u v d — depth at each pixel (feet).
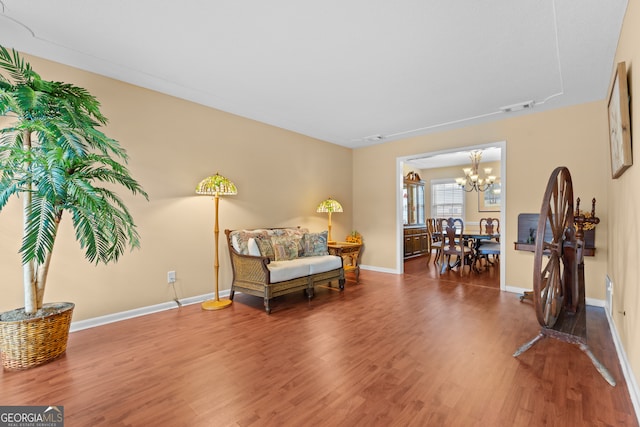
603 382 5.94
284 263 11.65
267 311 10.28
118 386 5.89
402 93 10.56
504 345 7.68
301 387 5.85
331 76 9.27
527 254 12.58
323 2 6.04
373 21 6.63
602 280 10.86
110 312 9.36
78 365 6.70
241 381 6.06
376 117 13.15
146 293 10.16
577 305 7.93
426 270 18.19
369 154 18.53
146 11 6.33
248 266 11.12
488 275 16.56
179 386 5.89
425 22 6.65
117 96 9.52
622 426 4.68
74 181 6.31
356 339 8.09
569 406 5.19
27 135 6.64
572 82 9.64
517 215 12.84
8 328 6.30
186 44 7.57
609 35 7.06
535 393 5.59
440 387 5.82
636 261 5.59
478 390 5.71
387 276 16.48
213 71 8.98
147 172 10.19
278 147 14.66
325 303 11.46
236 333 8.52
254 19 6.58
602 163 10.94
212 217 12.01
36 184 6.20
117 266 9.50
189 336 8.30
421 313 10.21
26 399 5.46
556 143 11.91
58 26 6.84
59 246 8.43
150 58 8.25
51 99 6.51
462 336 8.25
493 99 11.07
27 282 6.78
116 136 9.50
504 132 13.25
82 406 5.27
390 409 5.17
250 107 11.96
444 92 10.45
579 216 10.54
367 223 18.66
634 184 5.77
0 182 6.08
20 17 6.48
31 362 6.50
